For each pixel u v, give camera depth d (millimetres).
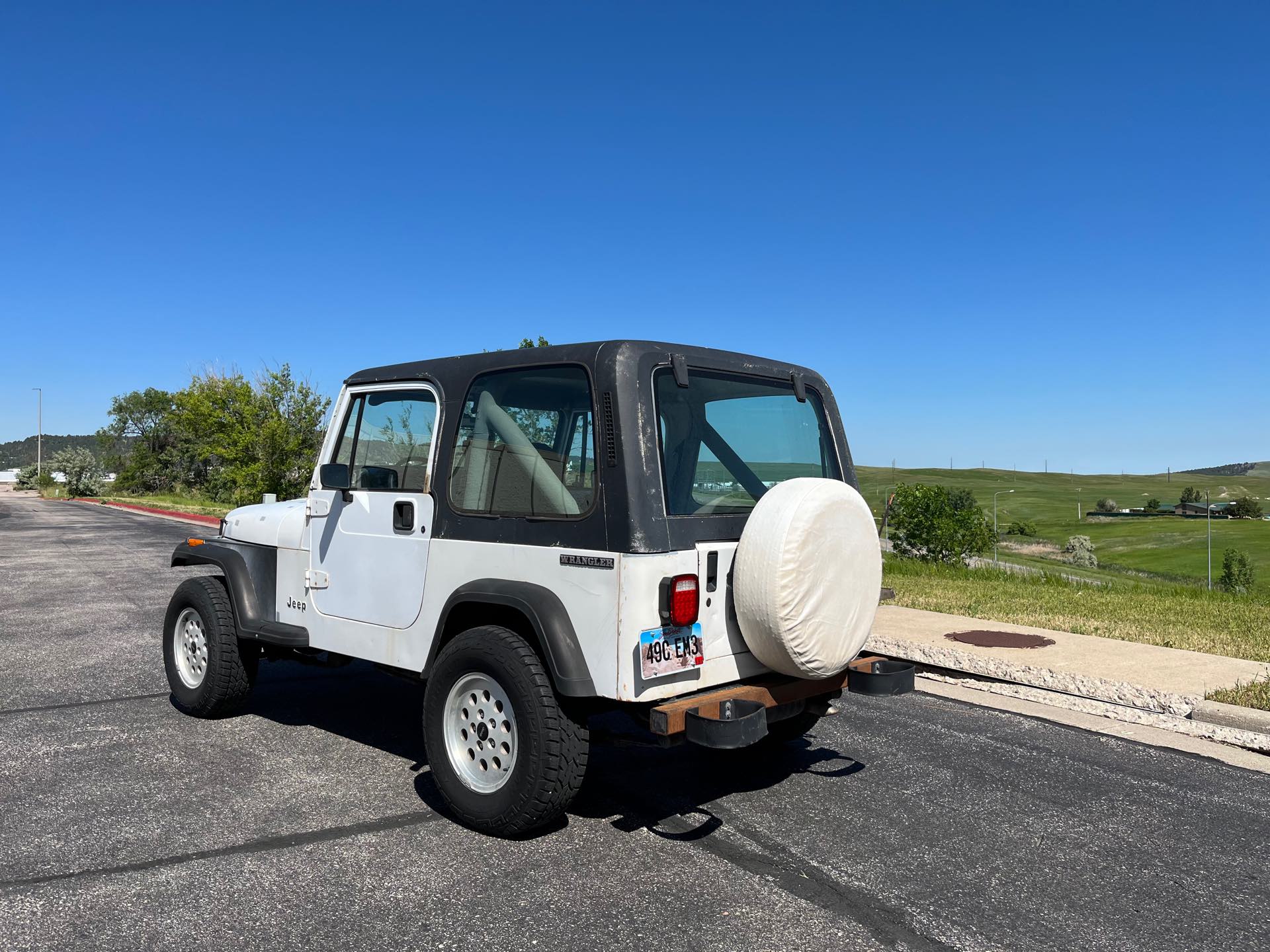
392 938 3160
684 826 4246
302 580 5332
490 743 4105
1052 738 5691
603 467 3857
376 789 4660
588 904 3430
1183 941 3232
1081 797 4664
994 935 3250
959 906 3465
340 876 3648
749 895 3529
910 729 5918
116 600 11312
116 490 65250
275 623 5512
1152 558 108438
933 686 7129
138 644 8438
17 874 3639
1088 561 95250
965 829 4234
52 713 6086
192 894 3475
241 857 3820
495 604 4062
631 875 3693
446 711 4211
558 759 3869
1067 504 192625
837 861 3863
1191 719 5910
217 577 6176
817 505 4055
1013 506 187750
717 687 4137
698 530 4035
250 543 5789
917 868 3805
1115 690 6320
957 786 4828
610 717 6199
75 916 3297
